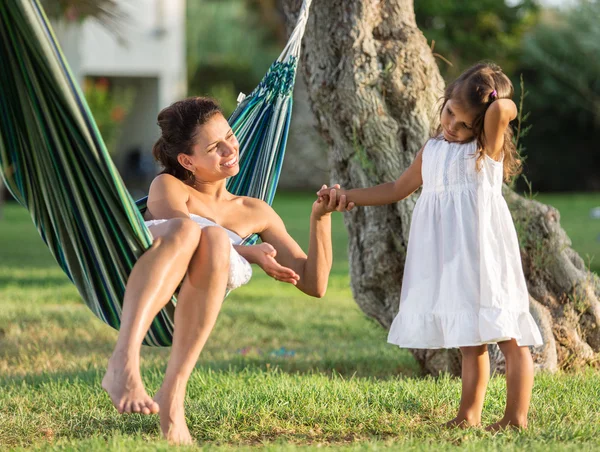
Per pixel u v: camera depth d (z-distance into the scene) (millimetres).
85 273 4488
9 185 4375
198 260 4285
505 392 5480
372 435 4777
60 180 4176
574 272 6676
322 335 9344
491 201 4750
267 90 5656
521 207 6570
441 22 28750
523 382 4699
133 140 31594
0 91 3979
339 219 24281
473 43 28703
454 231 4738
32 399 5598
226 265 4289
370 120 6367
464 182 4766
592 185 31828
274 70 5648
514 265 4758
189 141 4809
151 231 4316
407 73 6414
